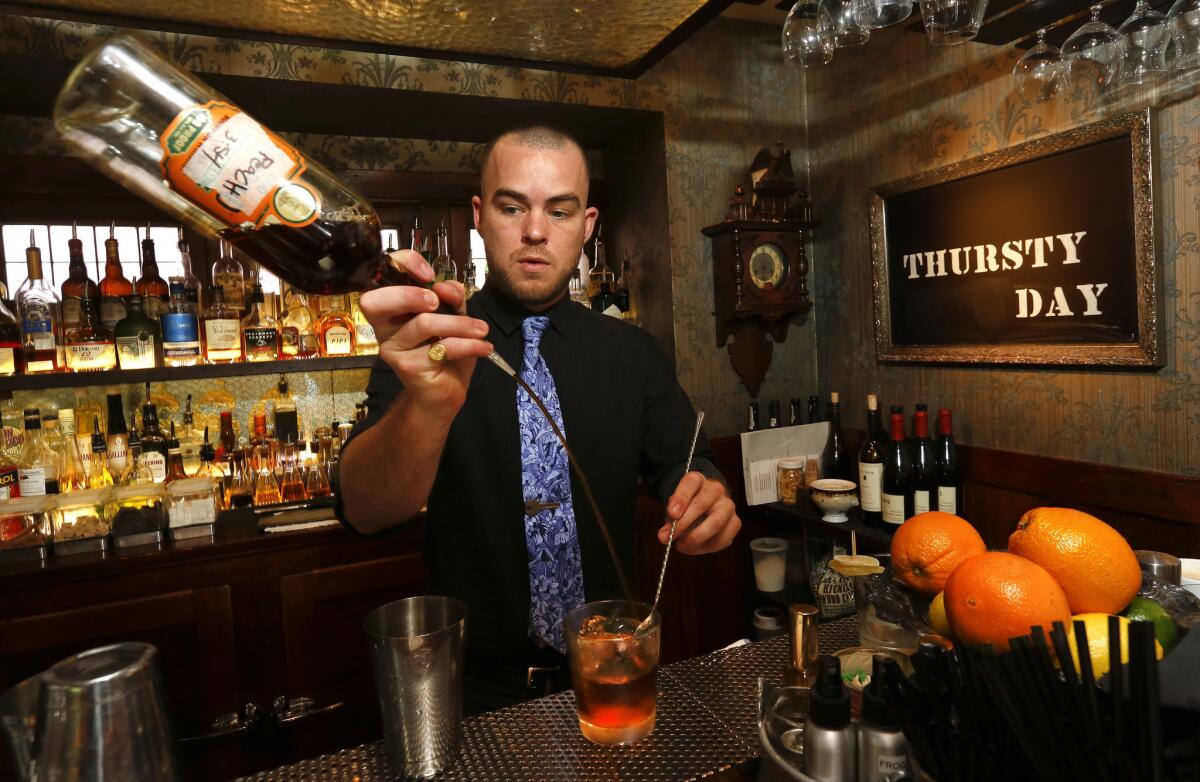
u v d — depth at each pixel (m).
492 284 1.56
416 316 0.74
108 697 0.48
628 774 0.79
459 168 2.83
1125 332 1.98
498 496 1.46
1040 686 0.52
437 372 0.77
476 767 0.81
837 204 2.93
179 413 2.47
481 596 1.46
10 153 2.23
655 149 2.81
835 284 2.97
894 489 2.41
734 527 1.13
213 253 2.47
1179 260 1.89
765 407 3.01
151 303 2.29
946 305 2.49
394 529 1.23
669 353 2.84
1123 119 1.93
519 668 1.41
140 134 0.62
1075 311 2.09
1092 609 0.73
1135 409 2.00
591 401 1.54
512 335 1.53
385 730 0.80
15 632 1.90
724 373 2.92
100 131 0.62
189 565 2.06
